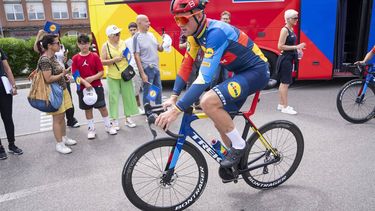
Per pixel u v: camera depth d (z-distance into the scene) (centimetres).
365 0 686
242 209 275
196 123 509
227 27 233
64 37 1248
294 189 302
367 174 325
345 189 298
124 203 293
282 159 302
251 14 697
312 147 398
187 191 292
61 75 398
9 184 339
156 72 523
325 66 714
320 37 698
